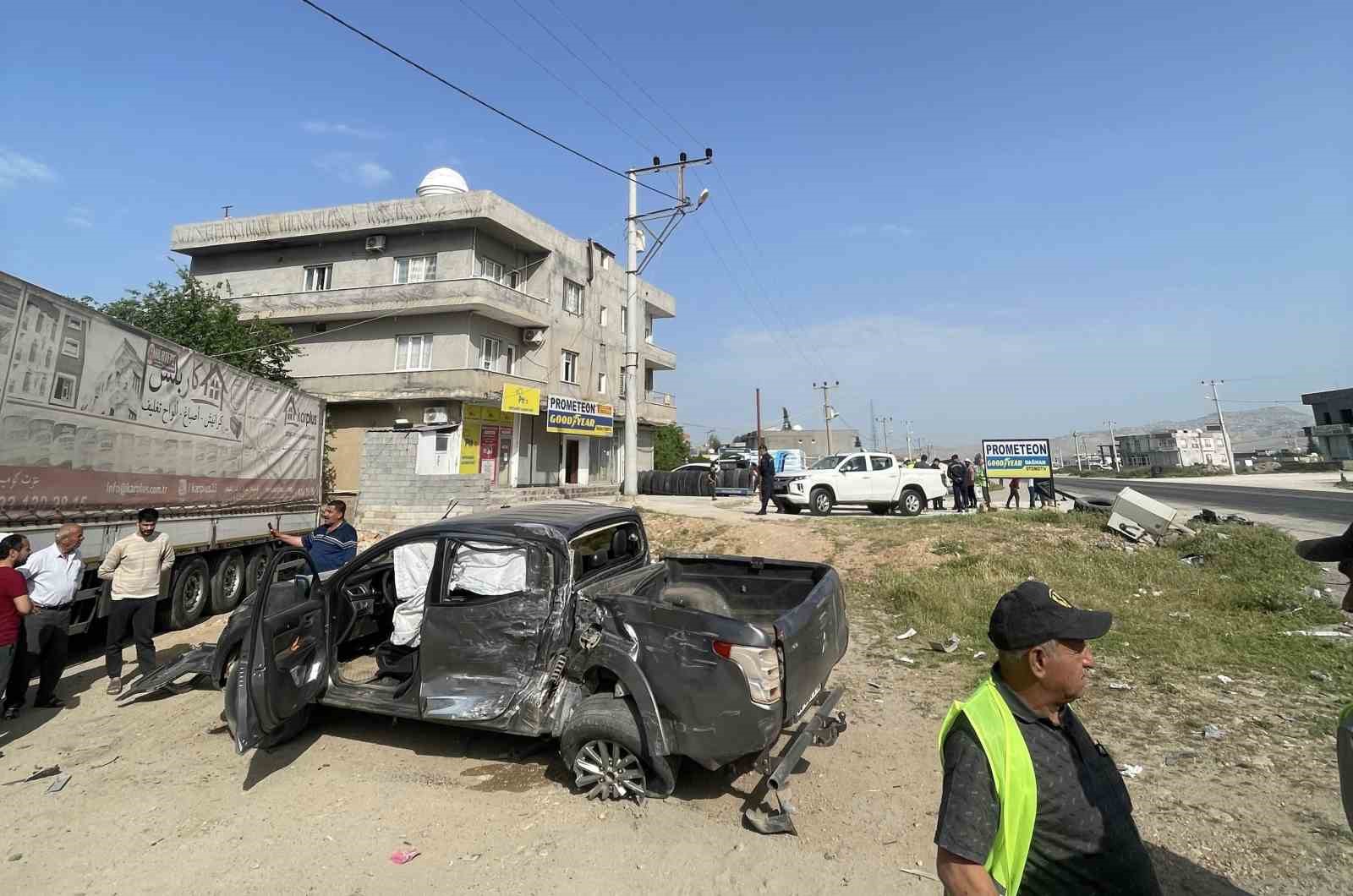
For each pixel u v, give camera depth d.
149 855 3.54
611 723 3.98
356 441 26.80
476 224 27.38
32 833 3.79
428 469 26.28
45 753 4.93
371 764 4.59
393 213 27.45
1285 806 3.74
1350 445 57.59
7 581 5.32
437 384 26.42
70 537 6.08
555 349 31.50
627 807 3.92
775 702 3.67
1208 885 3.05
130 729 5.36
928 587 9.38
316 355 28.86
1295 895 2.96
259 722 4.12
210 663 6.01
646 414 39.12
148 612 6.40
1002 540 11.74
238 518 10.14
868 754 4.66
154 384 8.52
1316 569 9.46
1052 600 1.74
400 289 26.98
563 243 32.38
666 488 31.59
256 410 10.92
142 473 8.30
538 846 3.53
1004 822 1.64
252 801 4.10
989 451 18.97
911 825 3.69
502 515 5.11
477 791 4.19
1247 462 79.56
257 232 28.88
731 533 14.64
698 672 3.79
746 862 3.33
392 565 5.82
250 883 3.27
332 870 3.37
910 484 19.19
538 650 4.29
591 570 4.92
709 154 22.55
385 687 4.78
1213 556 10.15
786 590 5.43
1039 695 1.74
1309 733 4.70
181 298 23.09
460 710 4.30
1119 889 1.67
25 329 6.62
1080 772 1.73
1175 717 5.07
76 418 7.27
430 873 3.32
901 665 6.72
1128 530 11.62
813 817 3.80
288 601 4.66
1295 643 6.62
